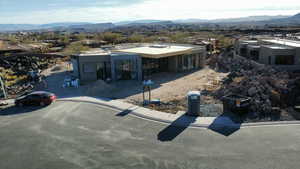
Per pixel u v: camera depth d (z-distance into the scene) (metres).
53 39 104.62
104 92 25.91
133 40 78.31
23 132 16.58
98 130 16.42
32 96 22.25
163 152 13.29
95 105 21.84
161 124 17.03
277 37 50.91
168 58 37.09
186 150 13.39
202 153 13.02
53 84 30.89
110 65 31.78
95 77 31.64
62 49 63.66
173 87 27.55
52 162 12.81
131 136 15.34
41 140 15.31
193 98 17.94
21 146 14.65
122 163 12.45
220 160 12.31
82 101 23.16
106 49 40.00
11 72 38.09
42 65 44.72
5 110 21.55
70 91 27.20
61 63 47.81
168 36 100.88
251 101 18.81
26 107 22.11
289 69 31.50
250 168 11.59
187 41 73.06
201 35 111.62
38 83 31.61
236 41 47.53
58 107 21.66
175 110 19.81
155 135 15.35
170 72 36.66
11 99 25.30
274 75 26.56
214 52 54.59
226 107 18.56
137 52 34.12
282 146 13.37
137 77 32.03
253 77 24.84
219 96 22.80
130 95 24.88
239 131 15.38
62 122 18.09
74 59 33.59
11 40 82.69
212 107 19.86
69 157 13.22
